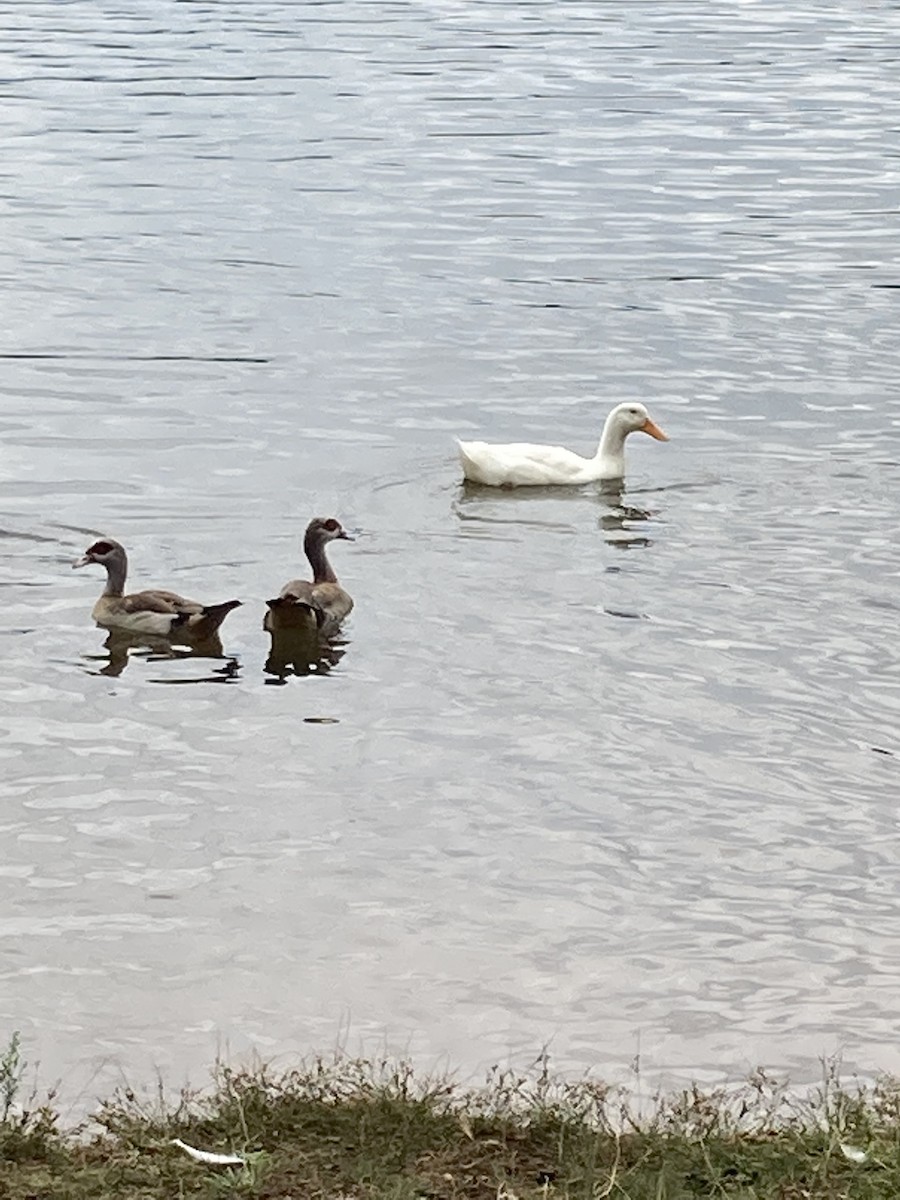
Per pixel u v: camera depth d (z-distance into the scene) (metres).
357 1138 9.47
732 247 32.94
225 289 30.11
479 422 24.48
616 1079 11.06
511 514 21.16
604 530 20.67
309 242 33.00
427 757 15.21
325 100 44.78
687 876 13.51
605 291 30.31
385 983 12.10
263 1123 9.60
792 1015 11.84
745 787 14.80
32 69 48.12
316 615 17.59
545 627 17.86
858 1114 9.75
